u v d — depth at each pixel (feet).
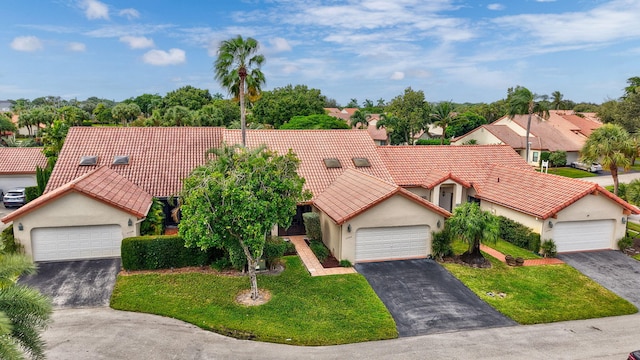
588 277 67.77
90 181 73.77
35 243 68.95
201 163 93.97
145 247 65.77
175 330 48.91
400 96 239.09
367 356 44.65
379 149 110.01
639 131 136.46
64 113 248.11
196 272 65.72
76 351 43.80
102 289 59.36
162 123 189.98
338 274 66.85
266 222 54.29
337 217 71.61
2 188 124.77
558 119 217.56
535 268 71.05
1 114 279.90
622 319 55.01
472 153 112.88
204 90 352.28
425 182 99.76
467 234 69.62
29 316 33.09
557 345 47.91
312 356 44.37
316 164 98.17
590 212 78.23
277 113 257.96
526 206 82.33
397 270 69.15
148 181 87.61
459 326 52.08
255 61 95.25
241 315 52.60
